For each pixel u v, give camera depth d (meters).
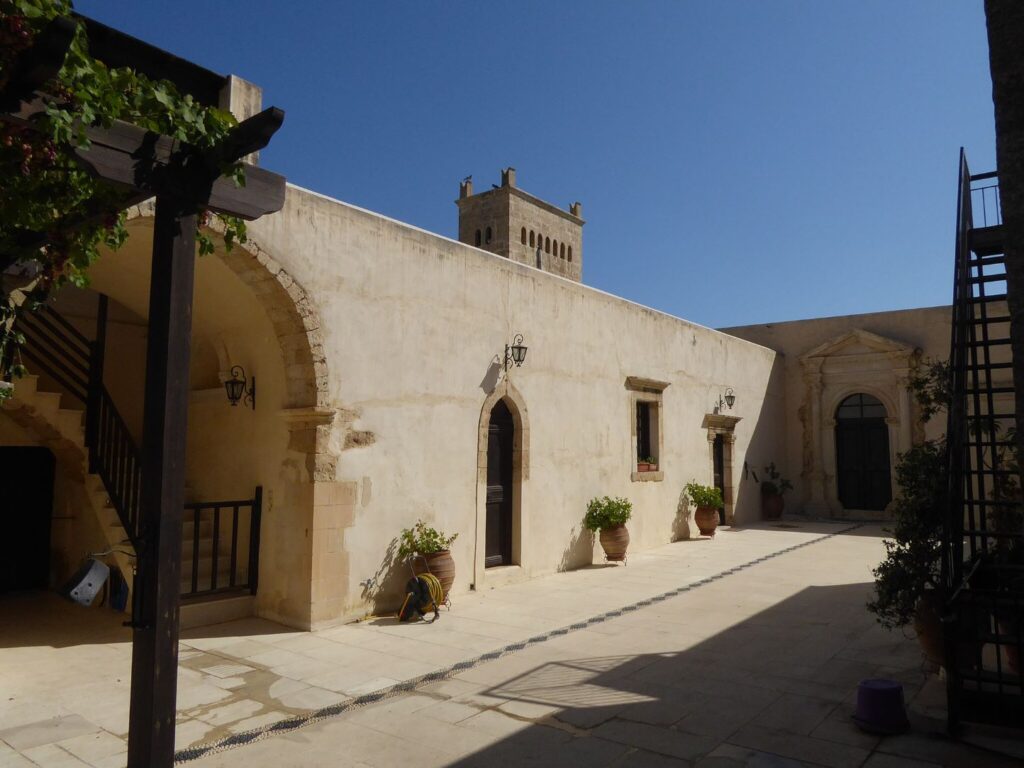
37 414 7.80
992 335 14.73
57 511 9.13
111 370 9.43
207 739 4.53
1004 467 6.22
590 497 11.45
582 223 40.66
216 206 3.38
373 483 7.78
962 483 5.29
